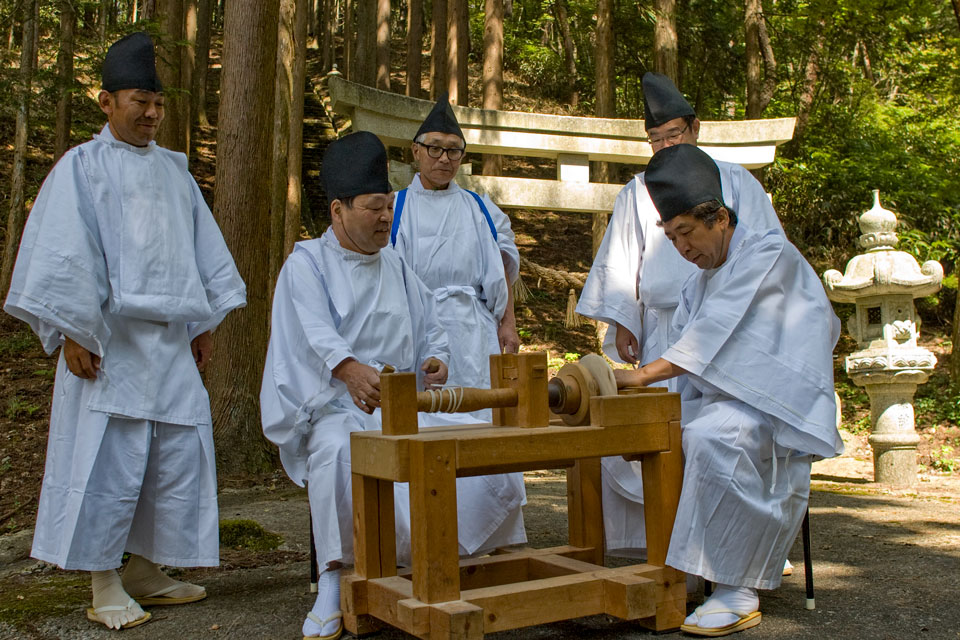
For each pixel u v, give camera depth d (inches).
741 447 104.7
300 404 116.6
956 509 203.5
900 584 126.1
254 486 257.1
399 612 93.5
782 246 112.7
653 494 107.7
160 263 123.7
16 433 308.7
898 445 257.0
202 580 140.7
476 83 1030.4
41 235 117.0
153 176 126.7
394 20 1467.8
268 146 282.8
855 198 532.4
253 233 279.0
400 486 115.8
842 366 457.1
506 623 95.3
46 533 118.9
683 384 129.9
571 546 122.7
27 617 121.0
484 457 95.2
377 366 121.5
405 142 270.4
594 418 102.8
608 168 461.4
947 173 555.8
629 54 660.7
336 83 250.1
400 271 131.0
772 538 106.1
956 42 528.4
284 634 109.0
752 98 545.6
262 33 279.3
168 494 124.6
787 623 107.3
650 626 105.8
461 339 147.7
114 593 118.6
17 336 410.9
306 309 118.2
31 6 389.4
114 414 119.3
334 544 106.5
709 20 620.1
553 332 490.0
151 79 125.2
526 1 1031.0
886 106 625.9
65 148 436.1
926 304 510.0
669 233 114.0
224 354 275.7
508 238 162.4
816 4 540.7
